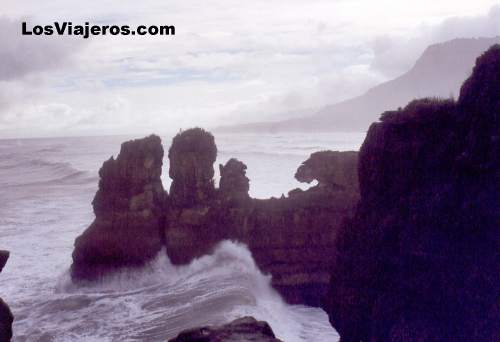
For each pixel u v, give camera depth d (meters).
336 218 22.55
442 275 7.81
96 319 19.97
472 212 7.55
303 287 22.27
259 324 6.68
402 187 8.66
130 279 23.28
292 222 22.94
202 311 19.48
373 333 8.63
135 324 19.19
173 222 23.81
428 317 7.95
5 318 8.95
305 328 19.19
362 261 9.12
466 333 7.55
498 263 7.31
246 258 22.95
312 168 22.97
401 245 8.39
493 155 7.49
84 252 23.77
